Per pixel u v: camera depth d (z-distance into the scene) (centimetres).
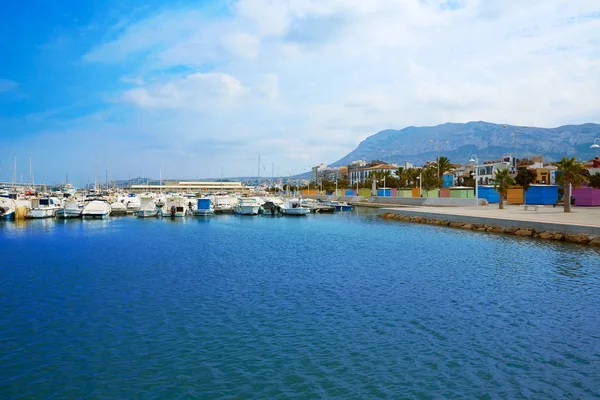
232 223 6588
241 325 1680
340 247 3803
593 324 1669
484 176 16162
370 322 1706
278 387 1191
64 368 1316
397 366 1312
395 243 4034
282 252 3516
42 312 1856
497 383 1206
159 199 9412
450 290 2189
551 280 2391
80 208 7419
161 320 1745
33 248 3822
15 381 1238
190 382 1224
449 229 5197
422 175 13750
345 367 1309
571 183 5628
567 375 1252
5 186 13862
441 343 1489
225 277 2528
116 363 1348
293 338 1541
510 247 3619
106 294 2145
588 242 3666
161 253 3494
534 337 1540
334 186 19225
